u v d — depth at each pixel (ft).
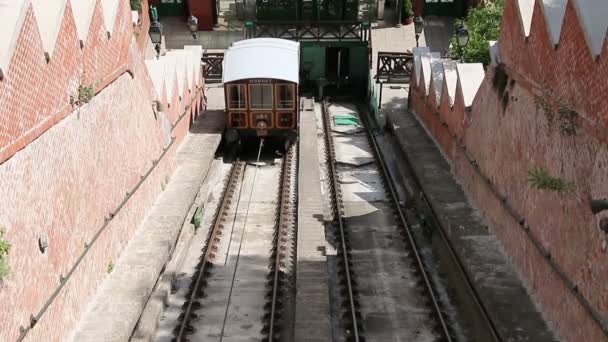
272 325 35.47
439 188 46.91
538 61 32.07
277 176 60.95
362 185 58.29
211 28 98.99
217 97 80.79
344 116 81.87
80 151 30.04
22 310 23.44
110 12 35.76
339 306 38.11
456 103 49.47
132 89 39.52
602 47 24.52
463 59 58.80
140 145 40.63
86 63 30.96
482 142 41.98
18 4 24.86
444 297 39.01
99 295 31.58
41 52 25.64
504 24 38.86
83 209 30.19
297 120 64.90
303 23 89.66
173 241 38.55
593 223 25.08
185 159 53.31
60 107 27.76
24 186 24.03
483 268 34.83
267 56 66.39
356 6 91.30
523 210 33.53
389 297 39.09
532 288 31.89
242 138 67.72
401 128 63.67
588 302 25.30
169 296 38.60
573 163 27.35
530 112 33.27
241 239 46.96
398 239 47.03
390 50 94.58
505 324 29.50
